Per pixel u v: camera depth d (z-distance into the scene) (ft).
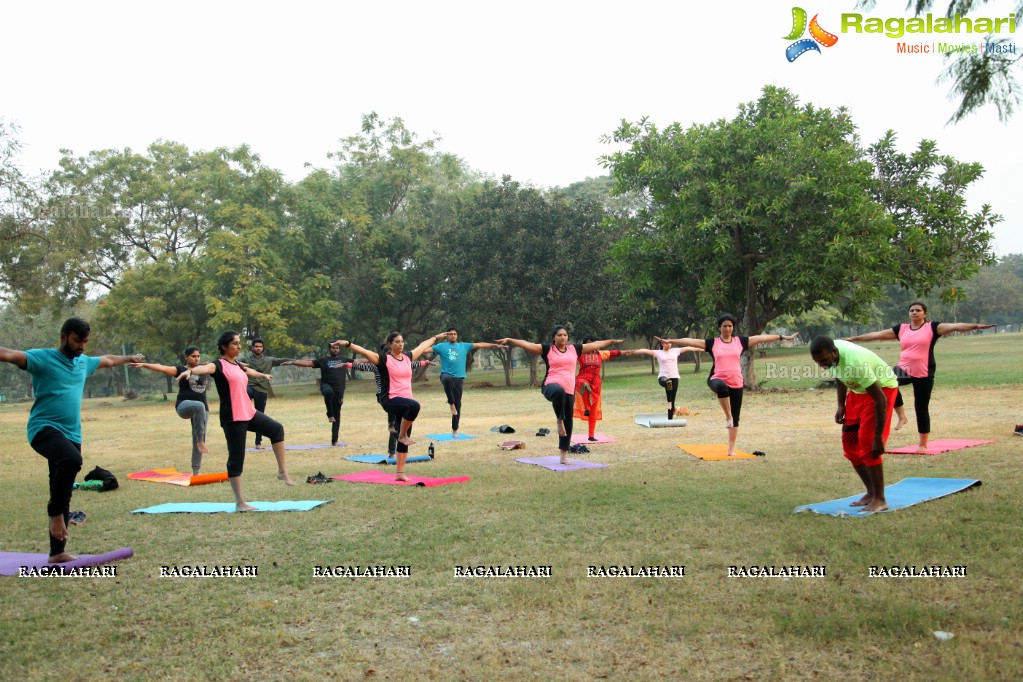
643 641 12.20
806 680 10.61
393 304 122.62
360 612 13.99
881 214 59.57
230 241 105.50
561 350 31.32
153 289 117.70
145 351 120.57
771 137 63.46
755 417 47.93
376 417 63.57
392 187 123.44
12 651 12.60
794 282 62.64
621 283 101.50
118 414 84.12
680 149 68.23
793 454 30.71
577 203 106.22
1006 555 15.49
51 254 68.85
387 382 27.99
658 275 75.20
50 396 18.06
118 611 14.37
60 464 17.63
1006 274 256.11
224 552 18.31
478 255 105.09
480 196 109.19
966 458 27.09
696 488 24.03
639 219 77.61
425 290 121.60
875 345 181.27
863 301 65.05
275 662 11.91
